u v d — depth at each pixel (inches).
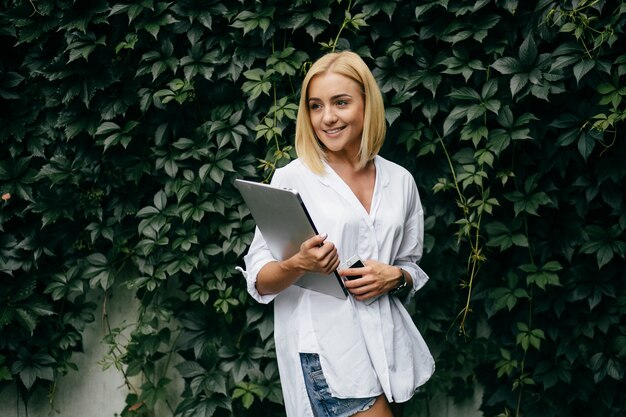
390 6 103.5
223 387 109.8
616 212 102.3
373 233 78.0
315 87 77.7
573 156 103.1
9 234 114.0
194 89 109.3
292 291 80.6
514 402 110.9
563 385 109.3
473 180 101.6
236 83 109.7
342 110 77.3
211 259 112.0
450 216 108.7
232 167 105.5
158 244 107.3
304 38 108.3
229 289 108.5
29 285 113.6
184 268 107.6
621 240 104.2
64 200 111.6
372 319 77.3
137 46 109.1
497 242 104.4
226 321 114.2
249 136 108.0
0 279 114.3
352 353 76.0
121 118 112.0
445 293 112.7
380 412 77.5
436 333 114.9
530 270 104.3
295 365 78.7
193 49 106.5
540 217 107.2
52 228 114.7
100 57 109.2
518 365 110.6
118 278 118.0
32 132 112.9
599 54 96.8
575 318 107.6
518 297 108.8
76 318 116.1
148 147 112.0
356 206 77.3
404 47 104.4
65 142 113.3
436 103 105.2
